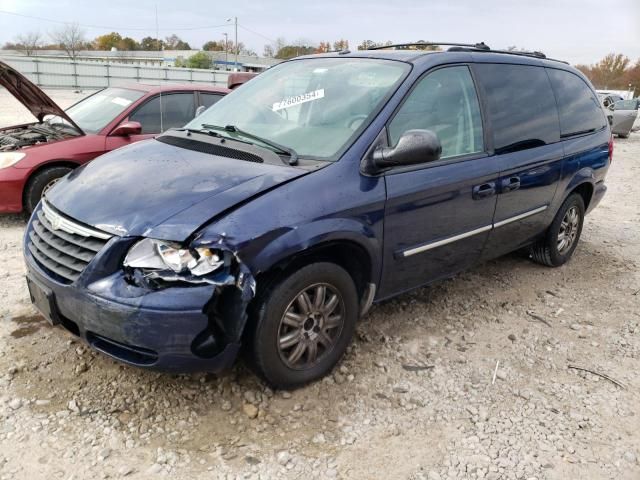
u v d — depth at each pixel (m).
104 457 2.57
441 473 2.62
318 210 2.89
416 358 3.56
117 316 2.55
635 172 11.98
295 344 3.02
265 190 2.82
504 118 4.15
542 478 2.62
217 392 3.07
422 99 3.56
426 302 4.37
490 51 4.34
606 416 3.11
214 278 2.58
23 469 2.47
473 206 3.82
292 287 2.87
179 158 3.23
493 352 3.71
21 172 5.66
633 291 4.90
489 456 2.74
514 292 4.71
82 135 6.16
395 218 3.30
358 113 3.38
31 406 2.86
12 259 4.82
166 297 2.54
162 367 2.65
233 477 2.51
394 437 2.84
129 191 2.88
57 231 2.89
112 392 3.01
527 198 4.39
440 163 3.59
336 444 2.76
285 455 2.65
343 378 3.27
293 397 3.07
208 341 2.66
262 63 87.06
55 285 2.76
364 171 3.15
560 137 4.75
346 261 3.22
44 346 3.39
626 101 20.72
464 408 3.10
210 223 2.63
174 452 2.63
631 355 3.79
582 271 5.32
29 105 6.38
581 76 5.38
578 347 3.86
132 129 6.18
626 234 6.70
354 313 3.27
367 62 3.79
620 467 2.72
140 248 2.59
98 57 86.12
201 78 50.50
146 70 48.59
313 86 3.73
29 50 76.81
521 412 3.10
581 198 5.28
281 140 3.40
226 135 3.59
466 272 5.05
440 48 4.21
